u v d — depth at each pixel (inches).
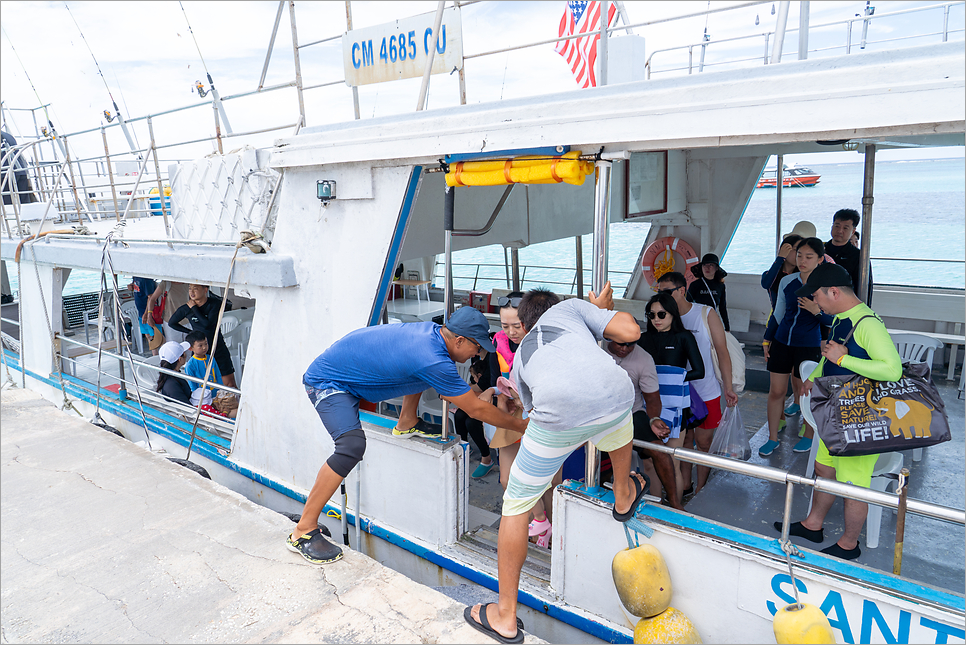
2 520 137.1
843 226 178.2
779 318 163.9
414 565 142.2
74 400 263.9
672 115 87.5
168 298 292.4
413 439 137.3
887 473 118.6
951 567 116.3
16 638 98.8
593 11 156.2
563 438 86.4
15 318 355.9
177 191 198.5
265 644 93.4
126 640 97.2
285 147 146.3
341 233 142.8
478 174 111.7
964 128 69.4
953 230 1154.0
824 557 88.3
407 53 131.3
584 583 112.0
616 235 1241.4
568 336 88.9
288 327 159.2
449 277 123.6
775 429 167.0
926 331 240.1
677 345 127.5
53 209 305.9
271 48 151.4
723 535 95.2
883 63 73.4
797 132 78.8
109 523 134.6
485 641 91.6
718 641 97.3
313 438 157.8
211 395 224.5
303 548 116.2
